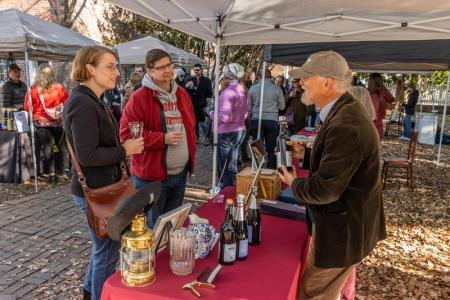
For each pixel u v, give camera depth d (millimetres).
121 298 1474
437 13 3156
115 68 2078
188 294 1450
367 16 3355
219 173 5430
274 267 1700
